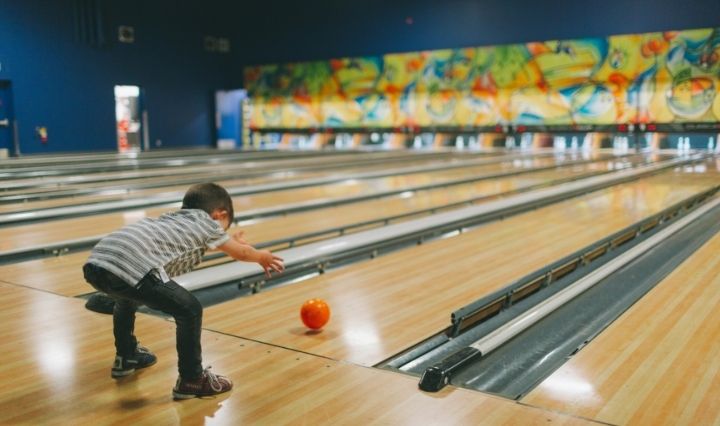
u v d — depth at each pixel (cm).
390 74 1427
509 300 292
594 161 1012
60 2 1220
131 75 1351
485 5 1309
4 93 1174
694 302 281
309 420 175
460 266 359
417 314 274
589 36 1219
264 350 229
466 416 177
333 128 1515
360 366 214
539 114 1280
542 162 1002
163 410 182
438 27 1365
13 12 1156
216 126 1545
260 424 173
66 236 445
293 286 319
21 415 180
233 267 329
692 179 754
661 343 232
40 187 708
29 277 339
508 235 443
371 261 372
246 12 1577
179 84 1452
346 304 288
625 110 1199
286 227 478
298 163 1014
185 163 1012
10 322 262
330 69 1496
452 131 1402
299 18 1519
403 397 189
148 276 177
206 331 251
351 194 638
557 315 270
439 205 574
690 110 1143
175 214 190
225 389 193
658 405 183
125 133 1398
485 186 706
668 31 1144
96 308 277
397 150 1355
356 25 1457
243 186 699
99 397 191
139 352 212
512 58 1291
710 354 222
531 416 176
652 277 330
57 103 1233
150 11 1375
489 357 223
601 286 312
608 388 194
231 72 1586
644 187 684
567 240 424
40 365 216
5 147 1179
